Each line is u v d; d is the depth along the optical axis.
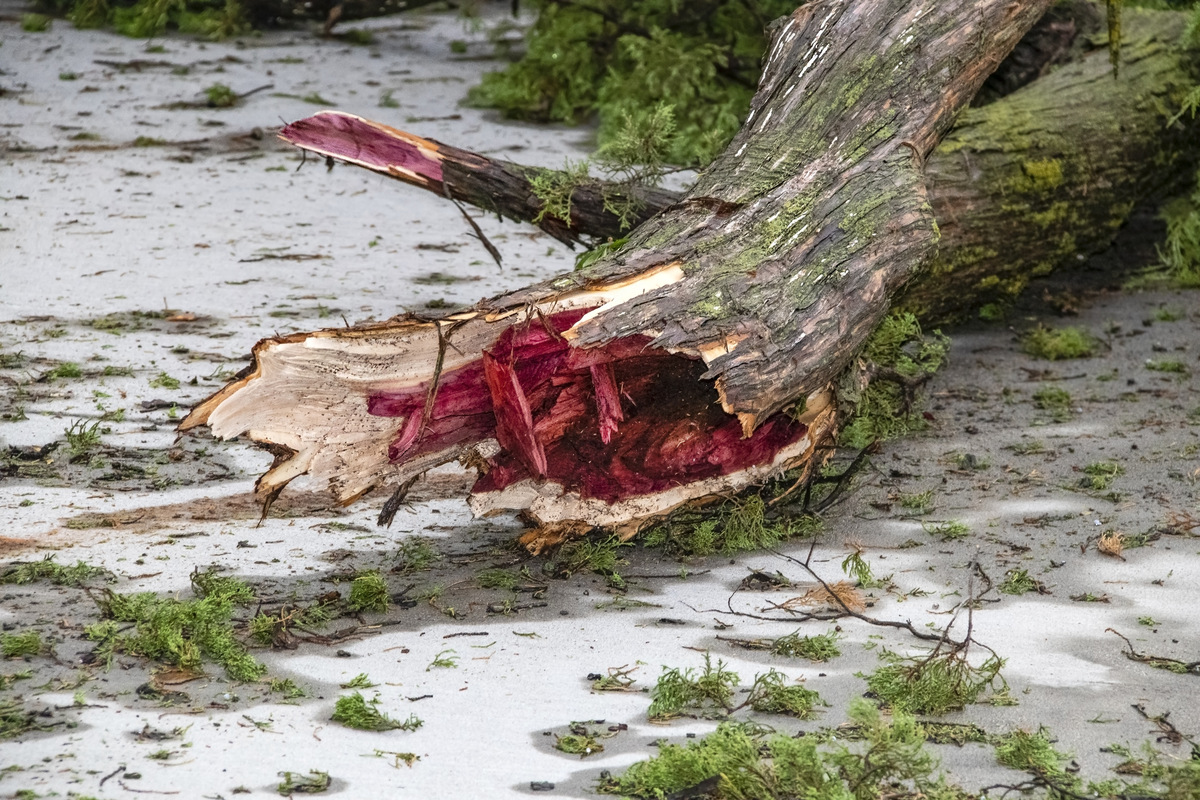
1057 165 13.03
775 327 7.84
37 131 20.94
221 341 12.05
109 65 26.52
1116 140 13.74
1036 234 12.98
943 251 12.12
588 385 8.20
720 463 8.51
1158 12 15.67
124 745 5.73
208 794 5.36
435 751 5.85
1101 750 6.01
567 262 15.38
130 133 21.19
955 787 5.64
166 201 17.41
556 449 8.25
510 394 7.63
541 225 11.45
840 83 9.93
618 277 7.81
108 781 5.42
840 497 9.42
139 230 15.91
